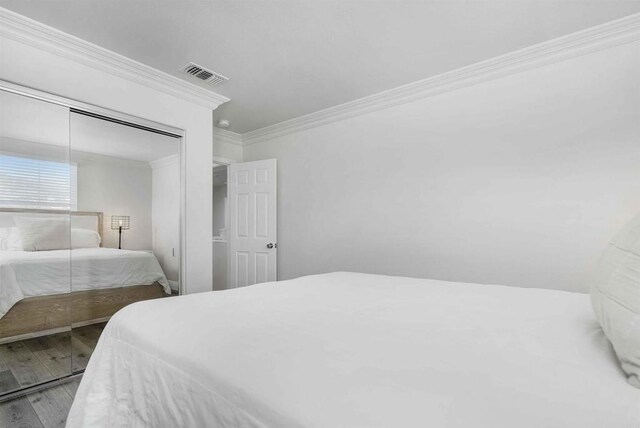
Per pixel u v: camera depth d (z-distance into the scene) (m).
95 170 2.46
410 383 0.62
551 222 2.37
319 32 2.20
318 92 3.16
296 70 2.72
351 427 0.52
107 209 2.53
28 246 2.08
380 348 0.81
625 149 2.12
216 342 0.88
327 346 0.82
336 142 3.63
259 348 0.82
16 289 2.03
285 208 4.11
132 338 1.07
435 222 2.93
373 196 3.33
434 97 2.94
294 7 1.95
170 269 2.88
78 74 2.29
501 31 2.21
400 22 2.10
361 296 1.46
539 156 2.43
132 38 2.23
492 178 2.63
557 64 2.36
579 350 0.77
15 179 2.03
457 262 2.80
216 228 8.24
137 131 2.70
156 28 2.13
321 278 2.01
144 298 2.72
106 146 2.51
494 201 2.62
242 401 0.66
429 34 2.24
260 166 4.18
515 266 2.51
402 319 1.07
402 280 1.93
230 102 3.38
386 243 3.23
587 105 2.25
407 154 3.11
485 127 2.67
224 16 2.02
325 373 0.68
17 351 2.01
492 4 1.94
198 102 3.06
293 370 0.70
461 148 2.79
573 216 2.29
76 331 2.32
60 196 2.22
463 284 1.78
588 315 1.07
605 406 0.54
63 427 1.60
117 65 2.46
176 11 1.97
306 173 3.90
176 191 2.94
